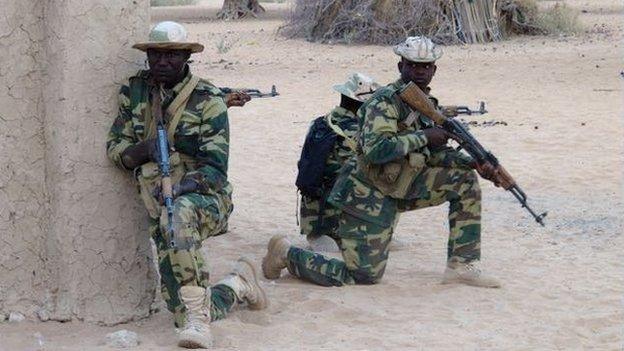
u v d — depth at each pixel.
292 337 7.75
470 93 23.62
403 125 8.71
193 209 7.36
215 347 7.43
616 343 7.84
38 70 7.84
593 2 52.09
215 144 7.56
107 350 7.29
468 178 9.04
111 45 7.84
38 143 7.90
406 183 8.91
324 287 9.16
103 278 7.99
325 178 10.45
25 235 7.95
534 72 27.14
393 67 28.70
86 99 7.77
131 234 8.06
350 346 7.57
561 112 20.84
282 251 9.34
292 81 26.38
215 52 33.81
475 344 7.68
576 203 13.33
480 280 9.23
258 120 20.59
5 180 7.85
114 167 7.91
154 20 50.19
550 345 7.72
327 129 10.31
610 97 22.75
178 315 7.70
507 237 11.54
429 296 8.93
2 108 7.78
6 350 7.30
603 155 16.55
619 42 34.12
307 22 36.75
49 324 7.92
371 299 8.79
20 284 7.97
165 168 7.30
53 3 7.70
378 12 35.22
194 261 7.36
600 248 11.02
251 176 15.39
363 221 9.04
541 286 9.40
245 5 50.47
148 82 7.71
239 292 8.15
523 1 36.72
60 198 7.85
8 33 7.73
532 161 16.17
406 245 11.02
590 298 9.02
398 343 7.66
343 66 29.17
